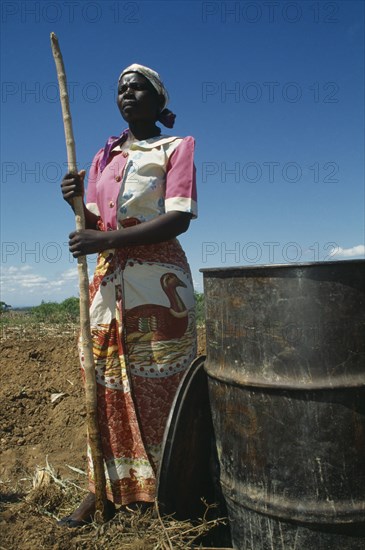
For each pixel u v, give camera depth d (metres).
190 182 2.71
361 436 2.10
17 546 2.46
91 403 2.66
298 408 2.11
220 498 2.50
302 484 2.13
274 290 2.14
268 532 2.23
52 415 4.61
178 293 2.74
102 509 2.66
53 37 2.75
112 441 2.70
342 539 2.13
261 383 2.16
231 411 2.30
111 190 2.78
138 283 2.68
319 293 2.09
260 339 2.17
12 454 4.00
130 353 2.67
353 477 2.11
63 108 2.76
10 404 4.69
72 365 5.51
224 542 2.52
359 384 2.08
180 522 2.44
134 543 2.40
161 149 2.74
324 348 2.09
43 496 2.96
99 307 2.75
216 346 2.37
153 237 2.64
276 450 2.16
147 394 2.66
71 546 2.47
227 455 2.36
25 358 5.67
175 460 2.40
